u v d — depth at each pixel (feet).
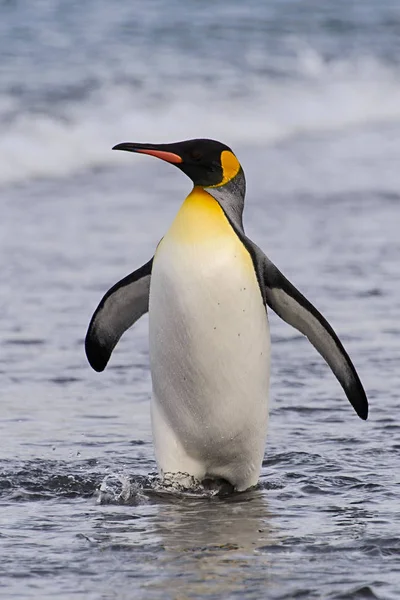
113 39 260.01
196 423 59.82
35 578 46.55
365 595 44.73
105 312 62.54
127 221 135.54
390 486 60.70
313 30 300.61
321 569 47.96
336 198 149.89
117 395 78.18
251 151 188.24
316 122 215.51
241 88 228.43
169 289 57.62
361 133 208.44
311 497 59.26
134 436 69.82
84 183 159.84
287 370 84.02
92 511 56.75
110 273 111.86
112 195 151.64
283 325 97.91
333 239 126.62
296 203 146.61
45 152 170.71
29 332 93.20
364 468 63.77
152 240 126.11
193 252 57.47
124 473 62.95
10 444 67.36
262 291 59.21
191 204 59.11
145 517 55.93
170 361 58.80
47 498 58.85
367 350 87.56
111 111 195.83
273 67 250.16
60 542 51.44
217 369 58.29
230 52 259.39
